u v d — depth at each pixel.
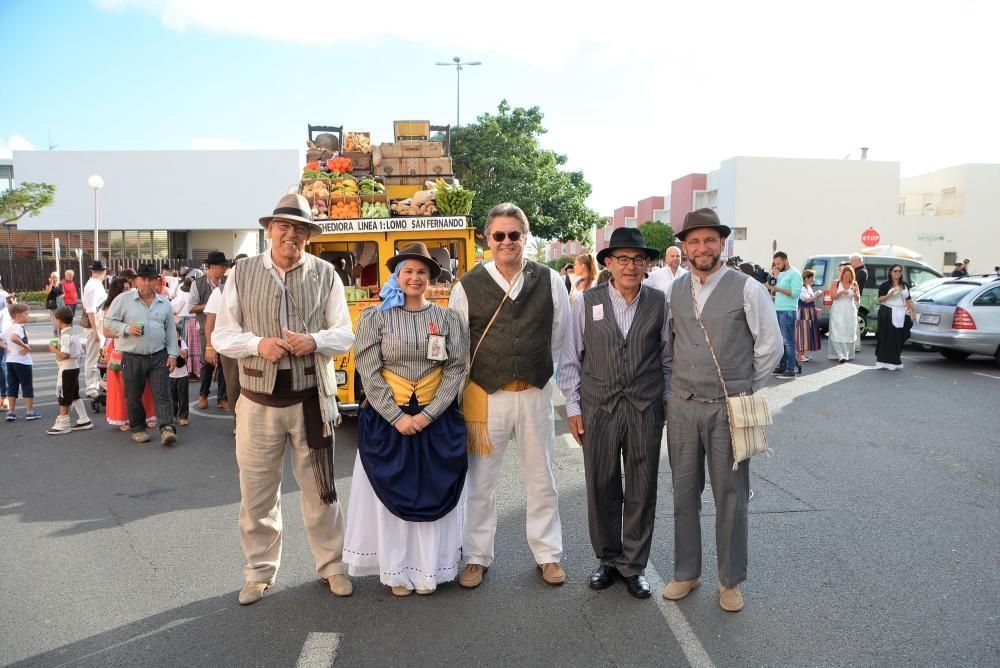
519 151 31.80
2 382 8.89
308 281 3.68
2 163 34.28
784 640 3.28
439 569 3.78
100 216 28.83
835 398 9.13
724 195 40.84
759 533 4.55
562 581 3.88
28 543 4.50
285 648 3.23
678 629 3.38
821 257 16.16
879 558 4.16
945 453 6.46
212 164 28.91
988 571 3.98
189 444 7.11
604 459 3.76
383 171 8.70
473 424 3.87
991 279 12.64
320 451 3.71
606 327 3.71
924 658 3.12
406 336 3.67
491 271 3.86
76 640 3.30
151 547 4.43
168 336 7.23
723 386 3.53
